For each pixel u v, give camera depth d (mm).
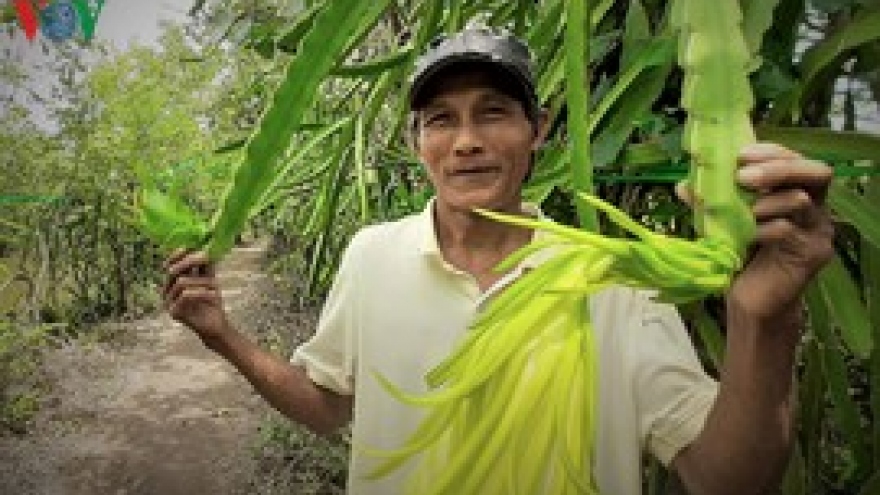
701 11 404
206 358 3781
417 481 392
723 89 378
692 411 651
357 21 542
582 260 340
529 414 361
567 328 357
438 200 779
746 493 543
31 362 3361
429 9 764
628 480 679
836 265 631
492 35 706
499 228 748
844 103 715
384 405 769
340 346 866
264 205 1224
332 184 988
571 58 453
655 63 667
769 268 393
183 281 792
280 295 4062
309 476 2486
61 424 3012
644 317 686
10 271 3898
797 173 343
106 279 4379
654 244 312
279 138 553
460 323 739
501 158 708
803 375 792
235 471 2633
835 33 620
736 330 446
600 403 671
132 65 4035
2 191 3803
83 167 4008
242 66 3457
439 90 700
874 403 668
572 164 451
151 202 679
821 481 897
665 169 718
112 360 3684
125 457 2807
